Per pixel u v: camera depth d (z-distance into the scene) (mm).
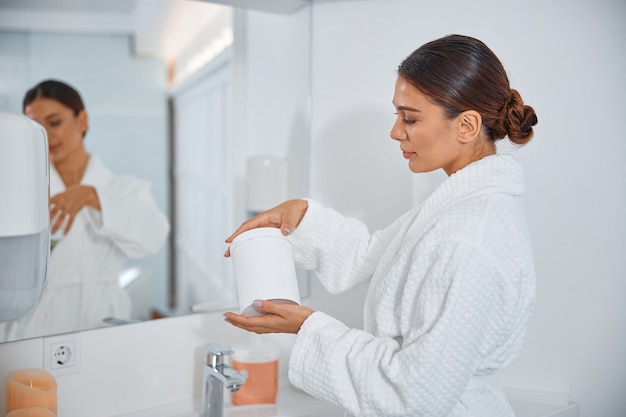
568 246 1360
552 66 1337
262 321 933
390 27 1443
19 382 1037
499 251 831
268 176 1546
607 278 1351
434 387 807
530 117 922
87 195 1337
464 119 883
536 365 1396
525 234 912
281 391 1389
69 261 1282
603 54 1316
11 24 1275
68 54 1330
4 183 812
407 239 957
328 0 1483
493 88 881
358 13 1466
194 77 1460
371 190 1489
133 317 1345
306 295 1517
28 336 1134
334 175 1515
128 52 1383
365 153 1486
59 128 1315
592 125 1330
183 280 1430
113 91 1378
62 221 1295
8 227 820
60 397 1170
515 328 898
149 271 1392
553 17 1327
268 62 1516
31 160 837
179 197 1452
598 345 1364
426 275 859
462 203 889
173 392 1312
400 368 812
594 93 1325
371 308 1034
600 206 1341
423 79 876
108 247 1339
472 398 934
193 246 1459
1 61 1272
